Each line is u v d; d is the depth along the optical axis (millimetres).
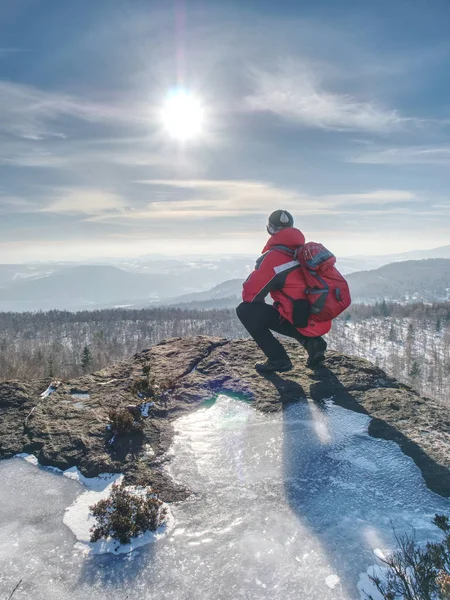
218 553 2459
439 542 2387
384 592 2092
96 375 5094
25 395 4578
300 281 4227
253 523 2689
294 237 4309
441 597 1876
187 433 3779
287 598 2137
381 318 165625
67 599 2191
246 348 5641
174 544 2549
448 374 96500
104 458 3418
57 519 2814
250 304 4594
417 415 3850
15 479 3297
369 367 4898
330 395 4309
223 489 3037
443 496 2826
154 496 2953
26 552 2521
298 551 2438
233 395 4410
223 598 2156
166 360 5402
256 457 3373
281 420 3895
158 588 2240
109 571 2367
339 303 4121
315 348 4574
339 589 2166
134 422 3811
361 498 2861
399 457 3260
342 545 2455
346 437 3572
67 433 3793
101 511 2762
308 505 2822
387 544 2432
